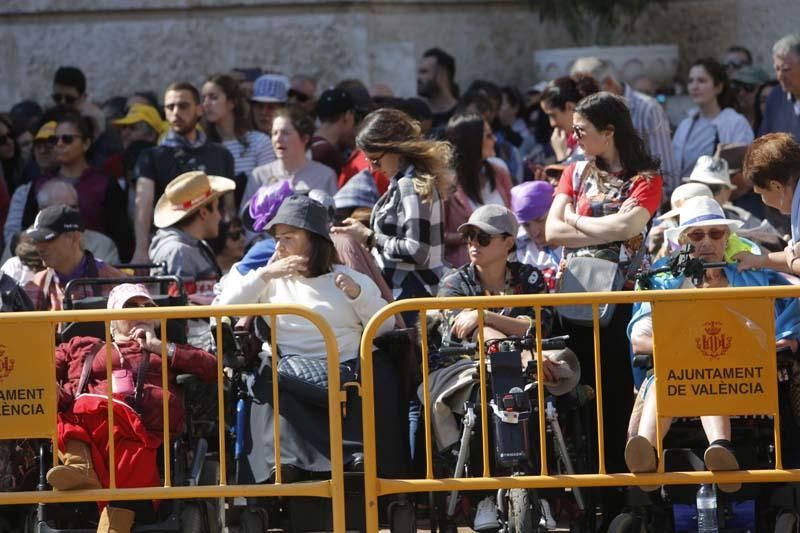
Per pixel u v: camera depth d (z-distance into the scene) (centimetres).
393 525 1032
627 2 2025
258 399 1043
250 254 1182
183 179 1328
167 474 989
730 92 1677
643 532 1041
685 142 1675
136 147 1669
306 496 1017
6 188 1717
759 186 1083
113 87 2070
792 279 1140
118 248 1566
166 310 977
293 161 1516
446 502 1087
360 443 1027
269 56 2036
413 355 1076
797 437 1044
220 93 1636
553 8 2052
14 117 1886
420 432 1076
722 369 979
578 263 1094
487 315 1065
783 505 1024
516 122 1930
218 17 2048
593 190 1130
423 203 1181
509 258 1205
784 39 1576
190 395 1091
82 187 1551
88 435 1025
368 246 1203
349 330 1087
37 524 1016
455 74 2089
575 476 984
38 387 977
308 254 1088
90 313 975
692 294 974
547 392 1036
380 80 2022
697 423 1052
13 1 2078
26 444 1050
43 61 2077
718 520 1016
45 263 1227
